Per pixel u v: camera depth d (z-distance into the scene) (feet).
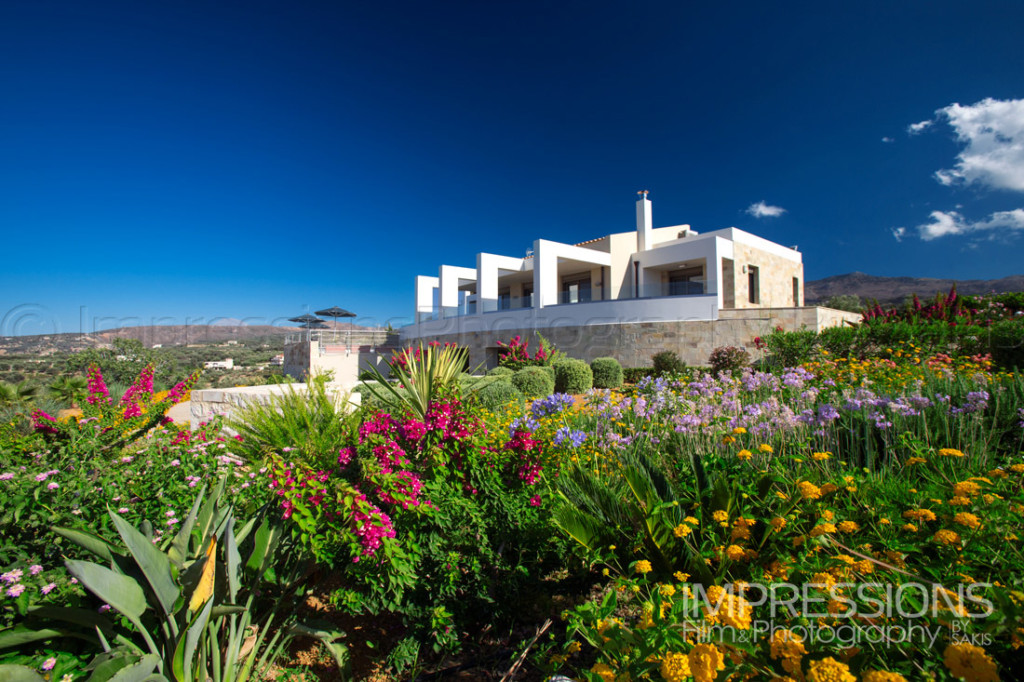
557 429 14.58
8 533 8.16
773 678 4.67
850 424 12.88
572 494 11.03
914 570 6.57
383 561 8.62
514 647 9.18
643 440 14.85
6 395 33.27
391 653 8.82
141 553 6.49
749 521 8.04
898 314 43.78
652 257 74.38
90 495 9.41
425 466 10.98
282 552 9.62
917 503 8.04
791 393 17.71
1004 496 8.01
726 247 67.56
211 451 13.44
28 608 6.66
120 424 18.39
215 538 6.88
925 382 17.70
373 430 11.27
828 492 8.27
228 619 8.68
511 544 10.43
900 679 4.04
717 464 11.10
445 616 8.75
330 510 8.94
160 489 10.36
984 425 13.03
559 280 92.84
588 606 6.34
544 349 57.16
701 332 55.36
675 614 5.81
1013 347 27.76
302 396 20.16
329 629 8.71
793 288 85.56
